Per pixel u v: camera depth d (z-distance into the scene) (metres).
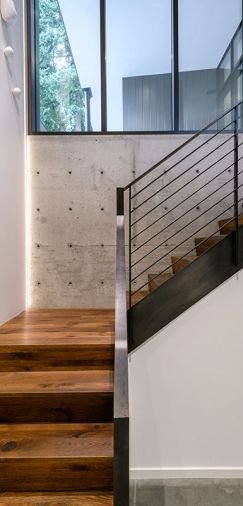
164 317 2.34
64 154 3.68
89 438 1.75
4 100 2.96
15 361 2.20
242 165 3.62
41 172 3.68
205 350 2.36
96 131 3.71
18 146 3.36
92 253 3.70
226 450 2.39
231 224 2.85
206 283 2.34
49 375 2.12
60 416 1.88
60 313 3.37
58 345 2.21
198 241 3.18
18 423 1.88
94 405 1.88
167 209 3.64
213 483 2.32
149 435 2.38
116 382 1.27
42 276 3.69
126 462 1.12
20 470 1.61
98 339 2.31
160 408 2.38
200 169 3.63
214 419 2.39
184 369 2.37
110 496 1.58
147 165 3.66
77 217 3.69
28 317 3.16
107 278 3.69
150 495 2.19
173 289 2.35
